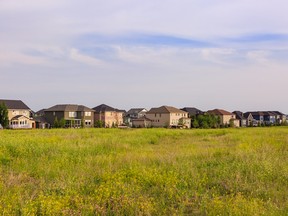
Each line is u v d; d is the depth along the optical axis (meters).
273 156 12.99
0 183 8.49
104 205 7.28
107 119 87.75
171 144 22.16
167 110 86.75
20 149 14.55
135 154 14.69
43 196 7.42
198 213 7.02
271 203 7.14
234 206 6.70
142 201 7.37
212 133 36.12
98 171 10.60
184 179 9.54
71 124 78.00
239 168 10.72
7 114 63.75
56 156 13.94
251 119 107.75
